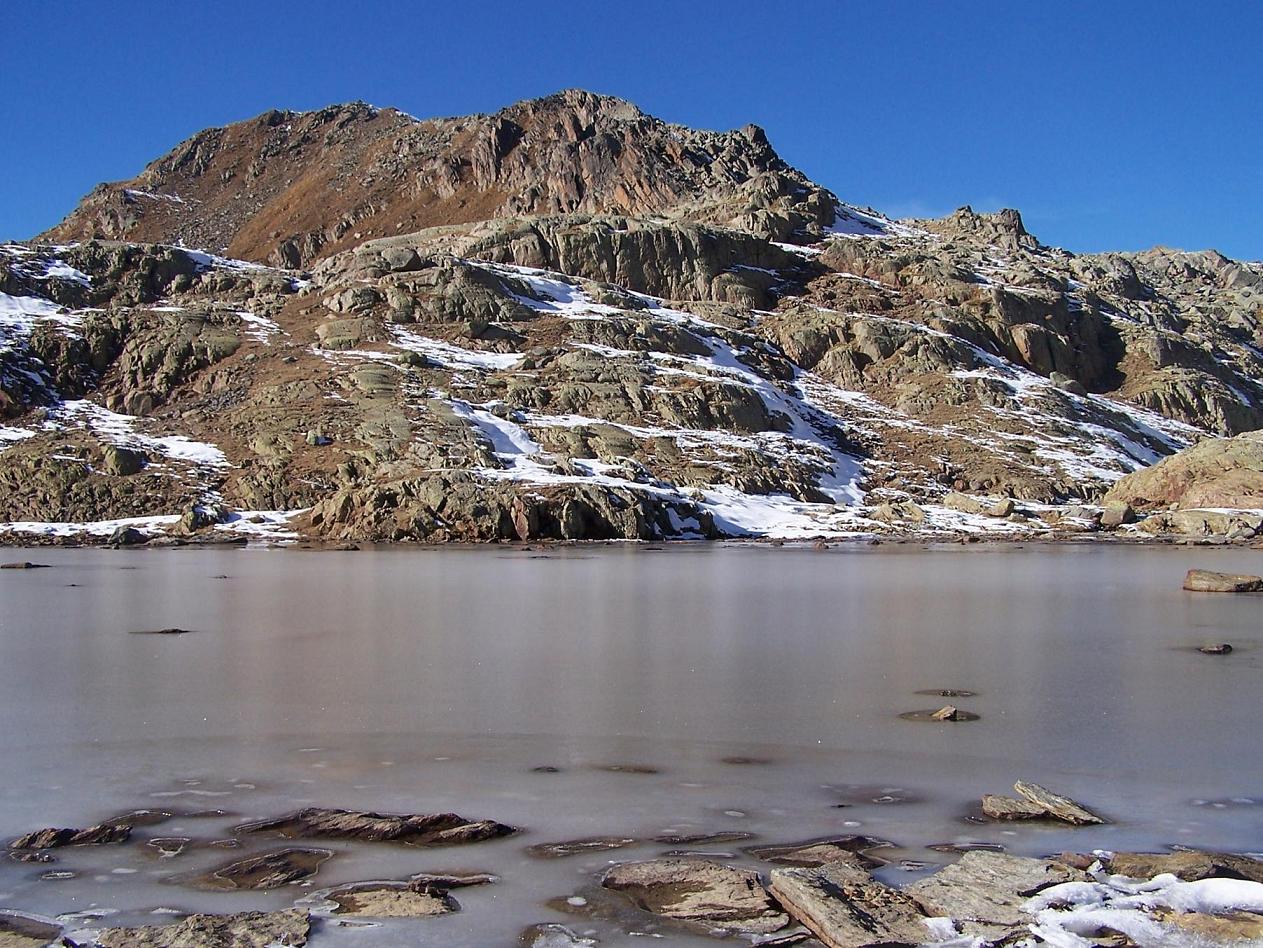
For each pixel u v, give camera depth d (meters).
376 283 87.44
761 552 46.31
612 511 54.91
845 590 29.02
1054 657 17.47
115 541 49.62
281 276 96.31
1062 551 47.22
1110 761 11.09
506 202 144.88
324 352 77.31
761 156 150.12
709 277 102.62
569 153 144.88
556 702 13.91
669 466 64.69
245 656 17.55
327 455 60.44
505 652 18.00
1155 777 10.52
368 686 14.95
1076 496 71.38
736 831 9.05
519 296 90.44
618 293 95.75
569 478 58.06
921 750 11.53
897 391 89.75
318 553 45.00
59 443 61.66
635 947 6.93
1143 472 66.50
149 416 70.19
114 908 7.51
